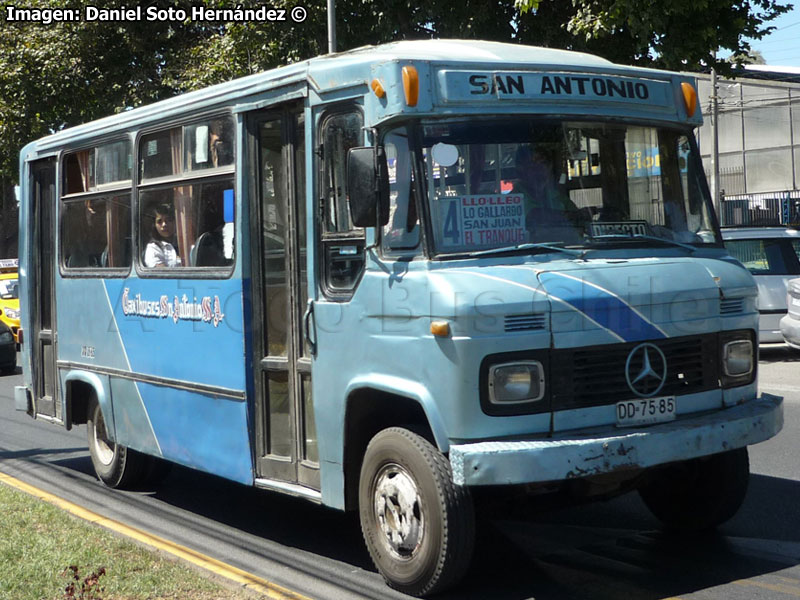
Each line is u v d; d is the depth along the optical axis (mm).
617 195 6141
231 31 20625
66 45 26312
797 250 16984
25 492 8766
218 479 9547
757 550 6461
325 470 6305
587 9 15414
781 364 15945
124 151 8547
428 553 5562
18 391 10453
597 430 5504
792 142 38219
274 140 6762
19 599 5555
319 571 6391
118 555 6453
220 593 5656
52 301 9859
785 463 9031
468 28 17453
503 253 5656
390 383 5707
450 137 5727
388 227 5793
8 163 29328
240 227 6910
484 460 5145
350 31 19609
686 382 5824
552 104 5984
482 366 5293
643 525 7199
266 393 6867
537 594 5762
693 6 15141
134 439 8469
